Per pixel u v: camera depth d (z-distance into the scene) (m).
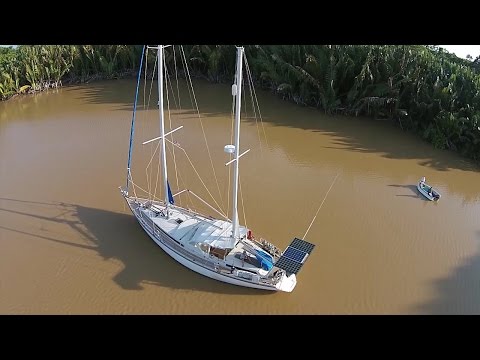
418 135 45.59
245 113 50.81
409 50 47.56
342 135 45.66
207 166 38.91
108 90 58.47
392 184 36.78
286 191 35.38
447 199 34.88
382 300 25.05
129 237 29.62
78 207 32.75
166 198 28.81
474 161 40.69
